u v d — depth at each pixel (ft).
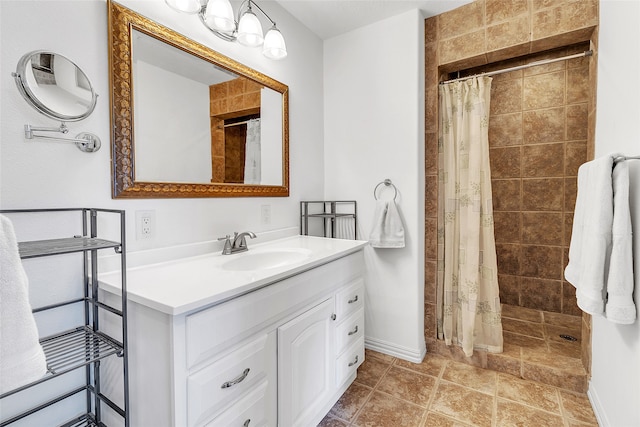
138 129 3.96
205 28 4.77
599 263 3.62
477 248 6.30
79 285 3.50
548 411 5.04
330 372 4.80
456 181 6.69
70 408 3.43
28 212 3.07
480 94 6.29
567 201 8.21
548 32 5.58
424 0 6.09
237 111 5.35
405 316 6.79
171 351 2.62
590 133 5.56
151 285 3.18
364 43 7.05
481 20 6.18
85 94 3.35
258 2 5.68
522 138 8.61
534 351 6.42
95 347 3.15
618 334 4.06
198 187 4.68
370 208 7.14
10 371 2.04
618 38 4.25
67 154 3.34
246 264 4.80
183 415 2.69
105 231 3.66
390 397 5.46
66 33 3.31
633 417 3.57
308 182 7.18
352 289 5.46
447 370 6.31
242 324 3.22
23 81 2.95
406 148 6.63
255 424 3.41
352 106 7.29
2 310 2.03
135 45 3.91
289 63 6.52
